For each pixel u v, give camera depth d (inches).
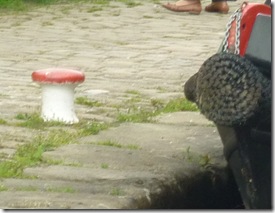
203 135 466.0
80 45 764.6
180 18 942.4
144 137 458.6
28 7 978.1
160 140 453.7
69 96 486.6
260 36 336.5
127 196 361.4
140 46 765.3
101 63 683.4
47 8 981.8
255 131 338.3
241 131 342.0
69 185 374.6
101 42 781.9
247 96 330.0
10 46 751.7
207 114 340.5
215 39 812.0
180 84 611.5
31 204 346.9
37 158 409.7
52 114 485.1
